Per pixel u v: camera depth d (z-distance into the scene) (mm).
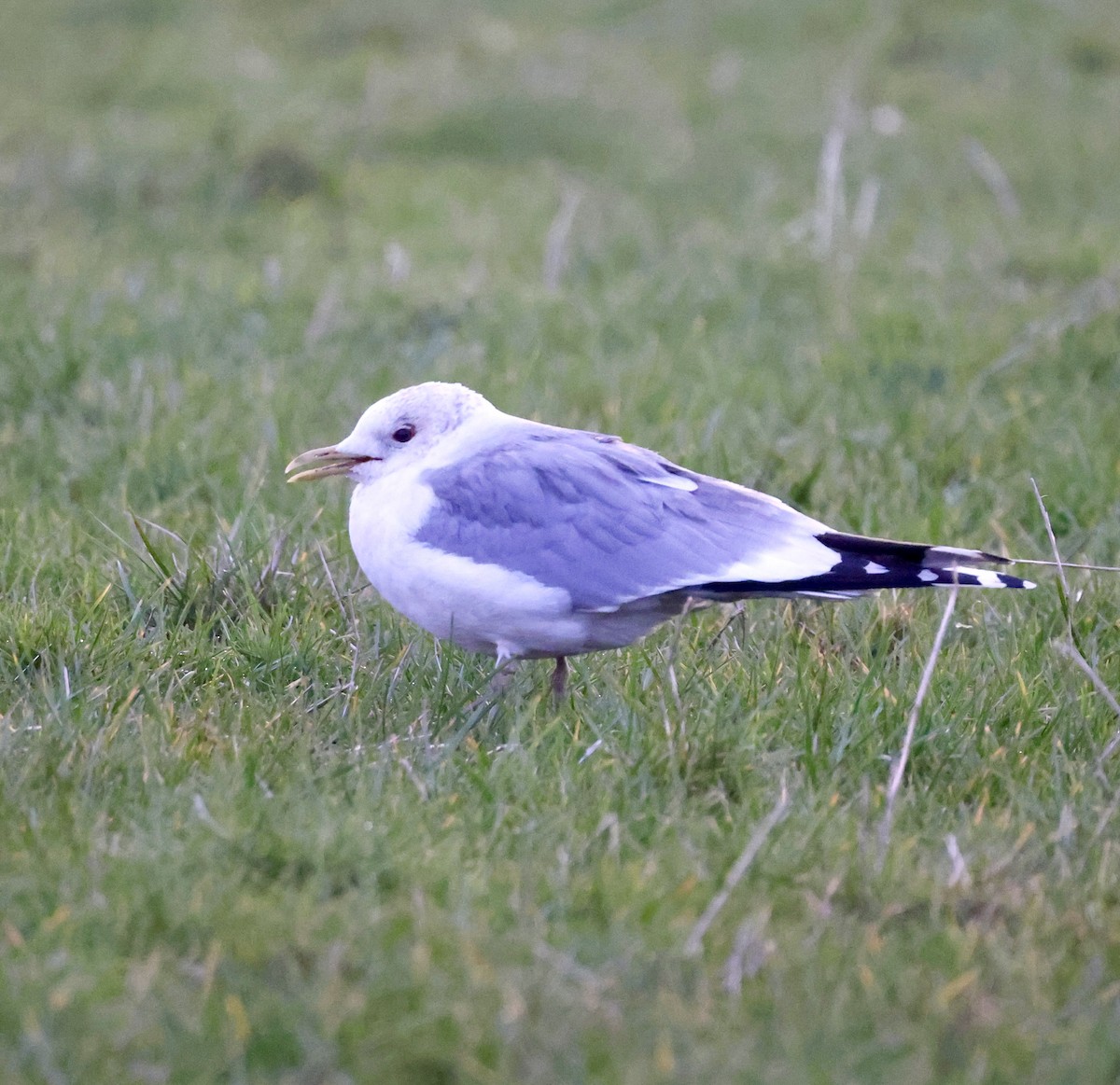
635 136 24391
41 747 8016
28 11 32469
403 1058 6012
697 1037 6176
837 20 30797
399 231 20078
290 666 9406
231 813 7539
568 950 6645
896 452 12906
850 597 8906
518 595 8773
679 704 8633
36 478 12383
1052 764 8500
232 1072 5926
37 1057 5891
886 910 7082
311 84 26797
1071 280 18141
